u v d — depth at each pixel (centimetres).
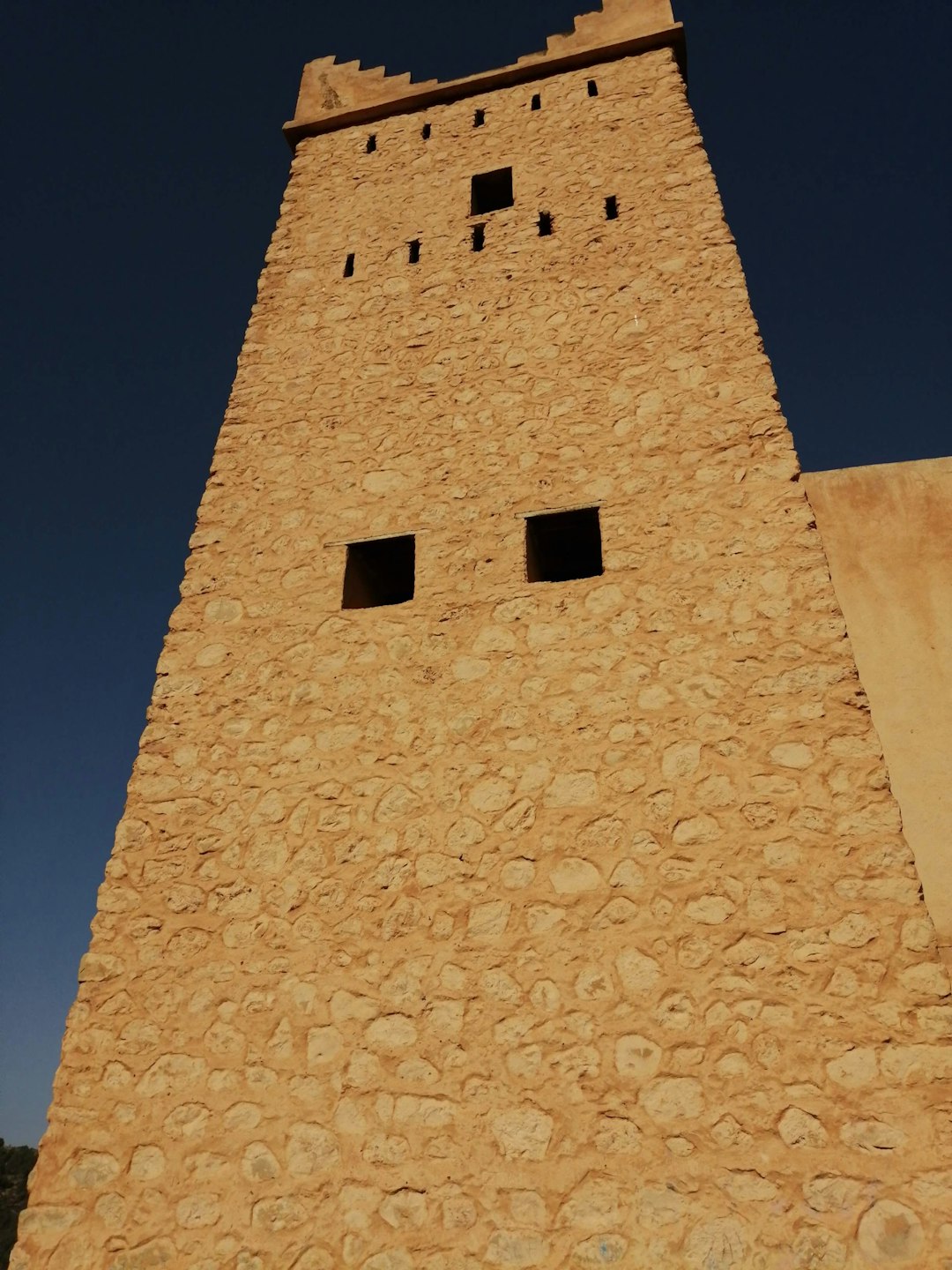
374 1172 467
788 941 477
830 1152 424
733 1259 409
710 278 748
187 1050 523
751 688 557
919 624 642
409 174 952
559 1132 456
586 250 809
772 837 507
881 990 455
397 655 636
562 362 744
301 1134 486
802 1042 451
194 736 638
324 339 839
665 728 557
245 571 712
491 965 510
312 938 543
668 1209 427
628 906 508
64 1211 490
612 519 648
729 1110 443
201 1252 465
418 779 582
